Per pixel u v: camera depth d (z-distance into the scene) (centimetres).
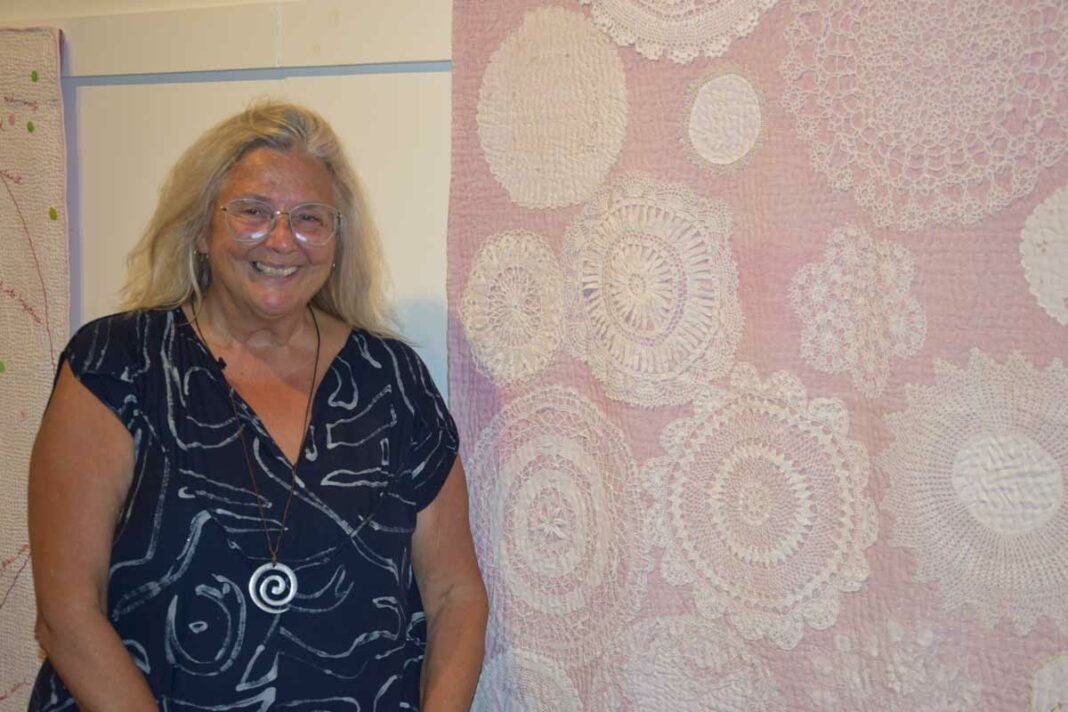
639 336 141
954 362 126
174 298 132
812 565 134
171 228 129
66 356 123
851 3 127
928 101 125
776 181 133
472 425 151
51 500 117
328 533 124
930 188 126
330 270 133
